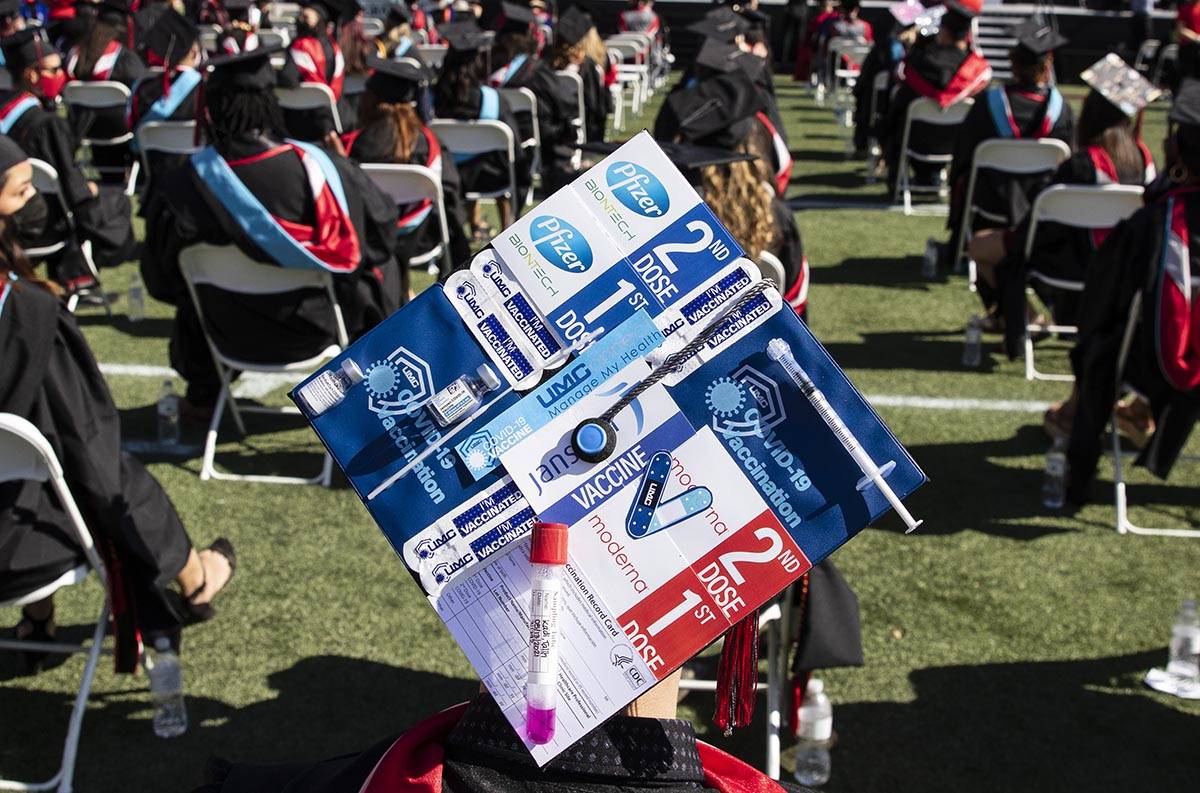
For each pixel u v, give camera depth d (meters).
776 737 3.53
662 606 1.13
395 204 6.11
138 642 3.54
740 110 4.58
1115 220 6.28
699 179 3.25
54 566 3.33
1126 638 4.36
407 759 1.23
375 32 15.08
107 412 3.37
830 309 8.24
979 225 8.71
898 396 6.67
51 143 7.20
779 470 1.13
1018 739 3.77
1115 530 5.21
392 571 4.73
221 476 5.50
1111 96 6.22
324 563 4.77
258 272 5.23
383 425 1.16
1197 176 4.71
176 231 5.10
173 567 3.50
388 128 6.90
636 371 1.14
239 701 3.87
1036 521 5.26
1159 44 21.42
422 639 4.27
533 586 1.12
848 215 11.14
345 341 5.52
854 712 3.89
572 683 1.13
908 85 10.85
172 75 8.92
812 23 20.08
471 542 1.15
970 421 6.34
